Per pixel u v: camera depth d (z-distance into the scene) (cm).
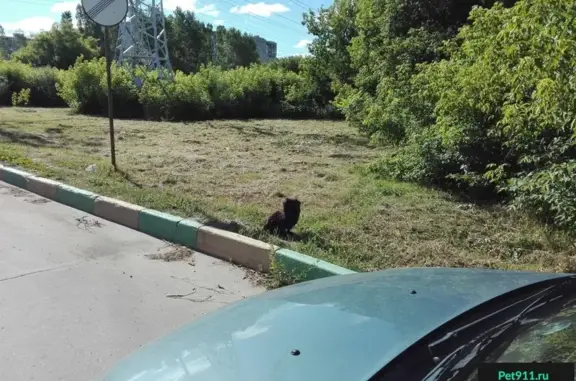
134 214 528
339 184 732
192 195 633
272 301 207
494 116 595
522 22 403
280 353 158
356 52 1347
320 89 2256
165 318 332
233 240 438
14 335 302
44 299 352
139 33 3133
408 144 812
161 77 2005
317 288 218
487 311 174
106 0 697
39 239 481
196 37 7344
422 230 500
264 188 695
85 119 1627
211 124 1702
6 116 1573
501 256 436
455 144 680
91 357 282
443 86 676
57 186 630
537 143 548
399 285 207
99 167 766
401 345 151
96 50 5481
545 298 177
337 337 162
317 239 460
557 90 367
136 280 394
